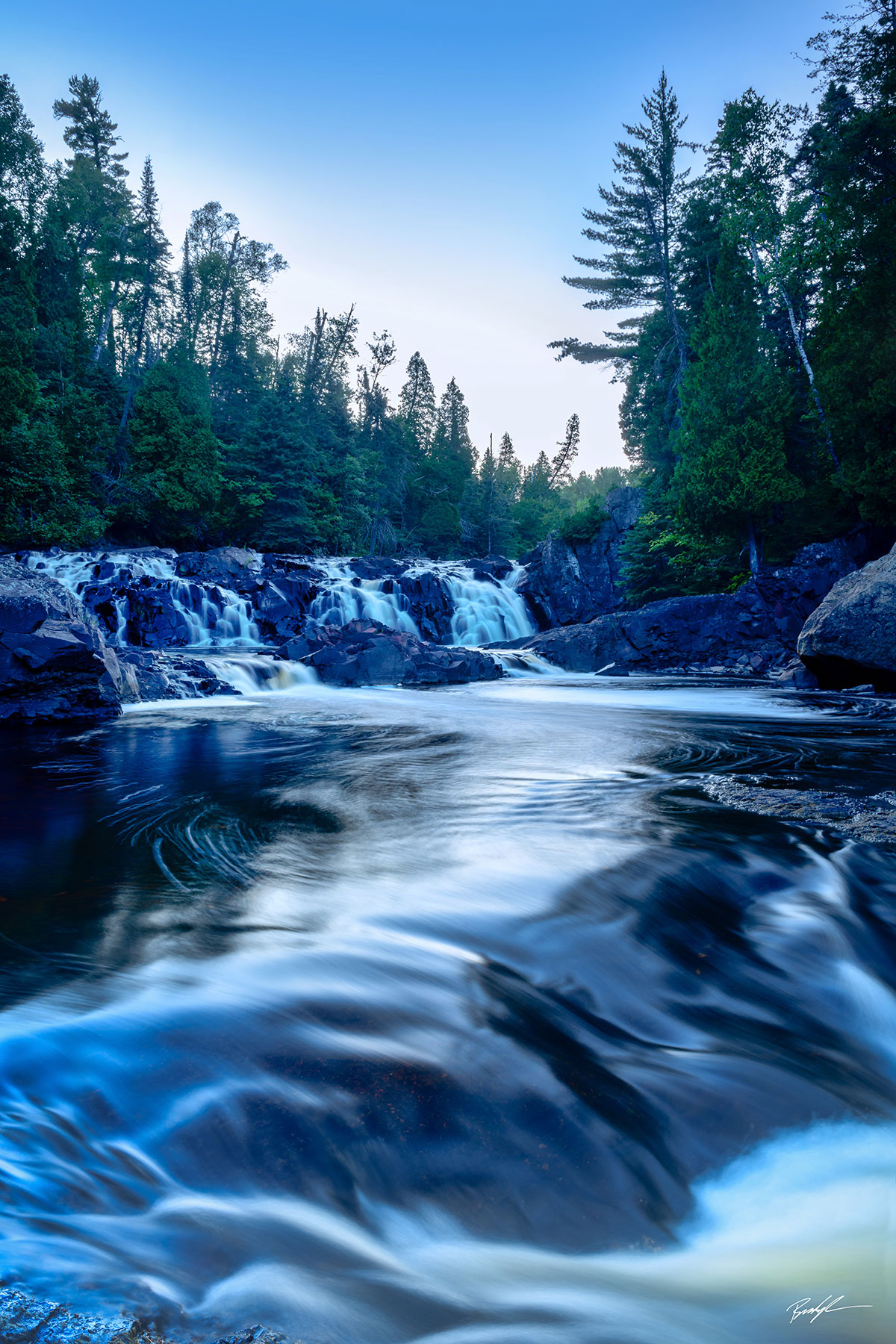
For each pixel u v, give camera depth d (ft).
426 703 56.39
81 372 145.28
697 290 156.87
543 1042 10.34
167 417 148.77
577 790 25.26
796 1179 8.48
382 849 18.11
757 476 100.53
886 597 59.52
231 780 26.68
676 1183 8.20
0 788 25.04
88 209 196.95
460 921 13.87
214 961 11.82
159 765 29.58
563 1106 9.00
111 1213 6.65
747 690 68.49
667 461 155.94
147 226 223.71
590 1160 8.26
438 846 18.38
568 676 89.66
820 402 101.09
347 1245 6.75
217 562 114.93
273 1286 5.97
